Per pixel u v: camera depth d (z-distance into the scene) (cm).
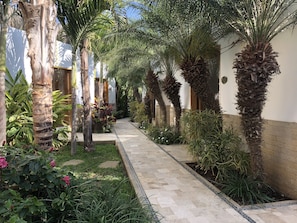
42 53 389
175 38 620
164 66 895
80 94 1051
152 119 1323
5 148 266
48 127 397
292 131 371
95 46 1147
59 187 265
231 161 432
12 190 235
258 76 359
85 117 729
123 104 1992
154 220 274
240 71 374
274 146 409
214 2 376
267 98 420
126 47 952
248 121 386
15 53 699
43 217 236
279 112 396
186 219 302
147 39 682
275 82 404
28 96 647
